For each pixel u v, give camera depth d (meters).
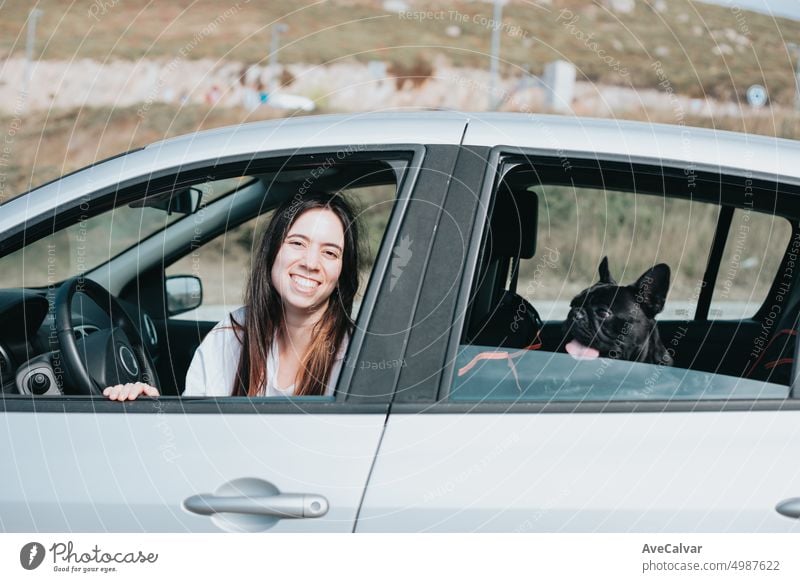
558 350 1.87
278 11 25.55
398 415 1.57
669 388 1.70
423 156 1.70
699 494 1.51
